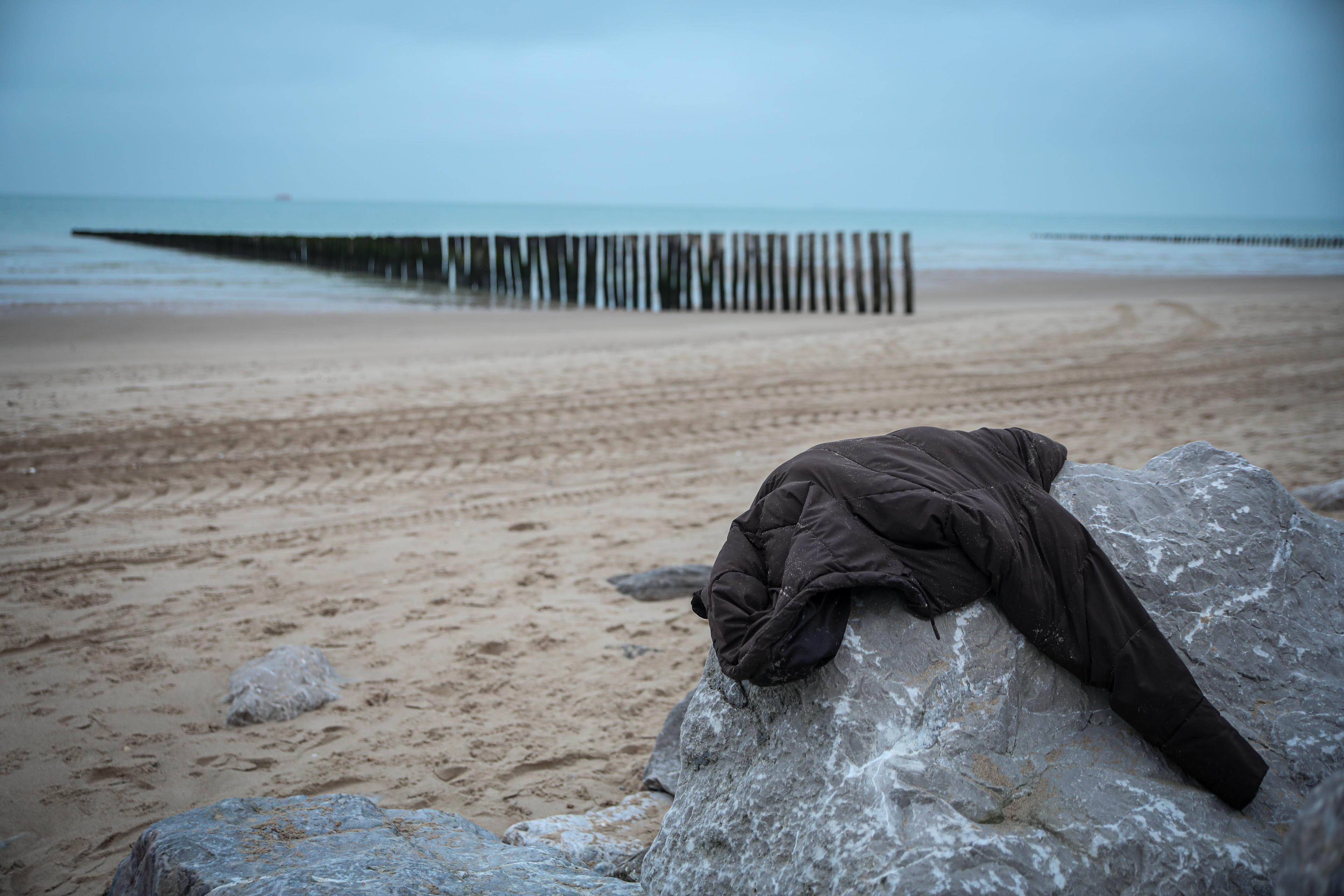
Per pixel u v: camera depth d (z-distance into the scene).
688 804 2.28
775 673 2.08
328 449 7.62
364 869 2.15
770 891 1.97
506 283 23.36
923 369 11.20
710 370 11.06
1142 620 2.22
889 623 2.22
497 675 4.28
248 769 3.53
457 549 5.75
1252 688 2.29
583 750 3.69
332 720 3.89
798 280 19.09
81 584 5.13
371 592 5.13
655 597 5.14
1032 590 2.21
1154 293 22.78
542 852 2.54
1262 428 8.28
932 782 1.97
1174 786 2.07
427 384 10.06
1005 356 12.12
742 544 2.41
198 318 15.04
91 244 37.47
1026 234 90.88
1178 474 2.81
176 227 67.38
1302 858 1.33
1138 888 1.86
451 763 3.59
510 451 7.70
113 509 6.27
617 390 9.90
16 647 4.44
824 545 2.21
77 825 3.20
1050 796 2.01
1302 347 12.71
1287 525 2.60
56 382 9.66
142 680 4.17
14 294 17.89
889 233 18.28
